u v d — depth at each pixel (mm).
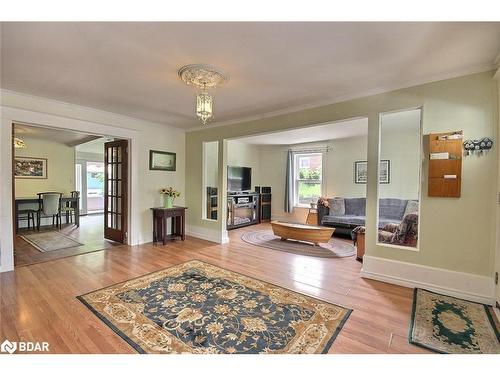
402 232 3064
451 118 2436
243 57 2127
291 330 1866
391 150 5484
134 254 3746
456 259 2436
